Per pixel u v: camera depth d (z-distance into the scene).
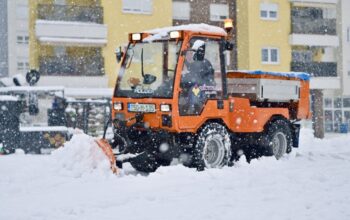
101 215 6.11
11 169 9.52
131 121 9.61
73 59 28.06
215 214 6.10
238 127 10.29
